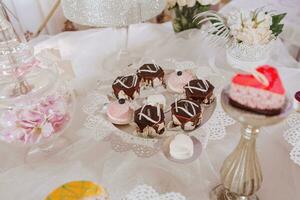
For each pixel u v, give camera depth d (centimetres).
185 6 62
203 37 63
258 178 31
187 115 43
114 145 42
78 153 42
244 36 49
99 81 53
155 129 42
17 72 43
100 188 34
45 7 87
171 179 37
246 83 25
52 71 46
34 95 39
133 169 39
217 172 38
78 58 62
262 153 40
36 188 37
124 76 52
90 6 49
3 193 37
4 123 37
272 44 52
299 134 40
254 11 53
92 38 69
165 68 56
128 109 45
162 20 99
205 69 54
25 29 87
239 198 34
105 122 45
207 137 42
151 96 48
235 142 42
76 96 51
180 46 62
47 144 43
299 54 77
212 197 35
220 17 54
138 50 65
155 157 40
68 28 93
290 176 37
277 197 35
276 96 24
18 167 40
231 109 25
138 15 51
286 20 69
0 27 43
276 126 42
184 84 50
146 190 34
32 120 36
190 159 39
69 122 41
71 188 34
